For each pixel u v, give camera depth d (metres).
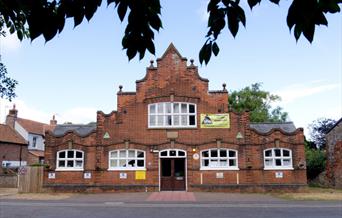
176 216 15.41
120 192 27.86
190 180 27.88
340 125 30.48
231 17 2.86
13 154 43.38
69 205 19.73
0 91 19.61
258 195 25.39
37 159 47.78
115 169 28.28
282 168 27.83
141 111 29.23
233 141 28.39
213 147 28.34
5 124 46.44
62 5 2.57
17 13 3.23
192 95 29.27
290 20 2.49
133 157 28.52
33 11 2.54
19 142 44.44
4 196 25.58
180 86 29.42
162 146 28.50
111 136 28.84
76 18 2.62
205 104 29.12
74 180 28.42
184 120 28.94
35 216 15.70
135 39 2.87
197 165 28.06
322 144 48.44
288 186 27.52
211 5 2.94
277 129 28.41
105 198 23.78
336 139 31.33
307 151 37.59
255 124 30.88
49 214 16.27
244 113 28.73
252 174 27.78
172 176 28.36
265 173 27.81
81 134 29.73
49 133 29.22
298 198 23.17
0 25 3.89
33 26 2.56
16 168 39.16
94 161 28.55
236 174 27.83
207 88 29.34
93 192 27.89
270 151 28.31
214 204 19.92
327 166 33.16
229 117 28.77
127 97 29.48
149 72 29.75
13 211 17.30
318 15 2.46
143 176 28.11
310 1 2.42
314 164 34.72
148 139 28.73
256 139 28.31
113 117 29.11
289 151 28.20
